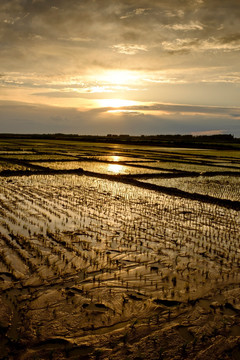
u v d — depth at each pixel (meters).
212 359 5.32
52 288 7.18
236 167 35.50
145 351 5.44
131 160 40.19
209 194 19.67
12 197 16.31
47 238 10.27
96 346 5.51
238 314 6.52
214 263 8.89
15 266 8.11
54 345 5.48
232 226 12.64
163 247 10.00
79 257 8.89
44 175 25.34
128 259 8.97
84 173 27.50
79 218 12.91
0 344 5.43
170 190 20.80
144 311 6.52
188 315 6.43
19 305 6.47
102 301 6.79
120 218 13.23
